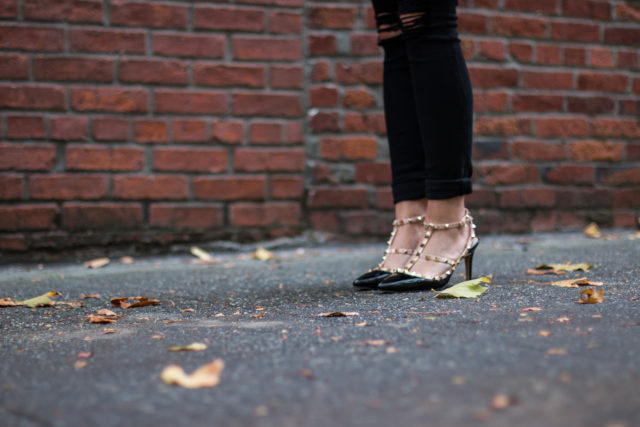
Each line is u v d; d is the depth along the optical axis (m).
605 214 2.92
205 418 0.59
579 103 2.88
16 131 2.40
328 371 0.73
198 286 1.69
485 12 2.76
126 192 2.48
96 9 2.45
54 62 2.42
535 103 2.83
